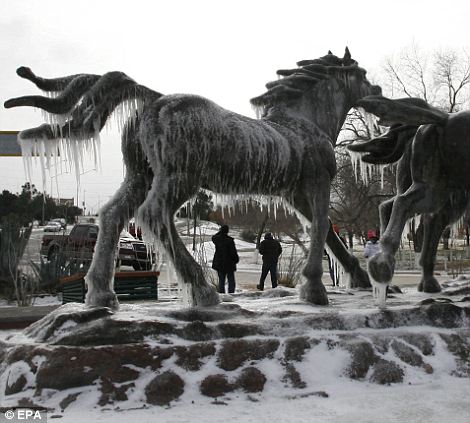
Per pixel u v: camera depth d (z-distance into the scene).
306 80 6.56
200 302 5.55
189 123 5.30
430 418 4.00
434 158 6.23
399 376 4.79
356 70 6.89
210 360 4.55
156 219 5.24
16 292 12.06
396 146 6.91
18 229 13.87
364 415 4.04
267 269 14.13
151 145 5.32
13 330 9.05
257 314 5.27
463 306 5.66
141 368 4.38
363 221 30.31
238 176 5.64
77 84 5.44
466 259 25.91
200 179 5.43
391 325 5.34
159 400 4.25
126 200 5.52
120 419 3.92
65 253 14.48
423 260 7.38
